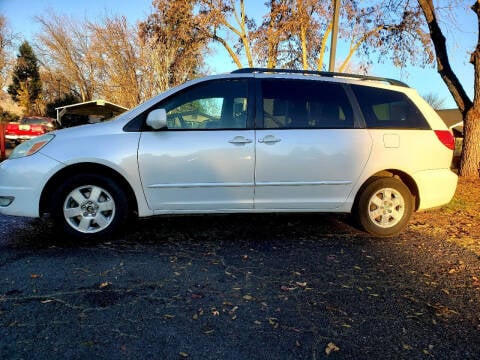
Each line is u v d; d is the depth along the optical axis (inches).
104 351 86.0
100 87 1519.4
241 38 730.2
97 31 1304.1
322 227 191.6
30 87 1972.2
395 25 603.8
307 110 169.9
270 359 85.1
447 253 158.6
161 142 158.6
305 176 166.9
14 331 92.7
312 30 649.0
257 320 101.3
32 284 119.0
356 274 134.2
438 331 98.9
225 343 90.6
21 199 152.3
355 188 173.3
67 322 97.3
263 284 123.6
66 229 156.9
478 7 366.9
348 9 610.2
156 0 685.3
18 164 153.0
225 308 107.2
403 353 89.0
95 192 158.4
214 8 676.1
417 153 177.0
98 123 164.1
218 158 160.4
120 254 146.9
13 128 848.9
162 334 93.4
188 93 165.3
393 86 183.5
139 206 160.2
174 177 159.5
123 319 99.7
